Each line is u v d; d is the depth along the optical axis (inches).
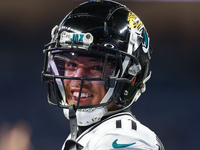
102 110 210.8
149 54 241.4
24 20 1211.2
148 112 604.7
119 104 216.4
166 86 741.9
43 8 1268.5
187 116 594.2
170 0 1268.5
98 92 211.6
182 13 1238.9
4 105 640.4
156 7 1267.2
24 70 837.8
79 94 201.6
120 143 189.6
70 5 1286.9
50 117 597.6
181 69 852.0
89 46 205.5
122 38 215.9
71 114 202.7
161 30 1143.6
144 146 191.9
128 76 217.2
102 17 217.8
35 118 592.7
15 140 521.7
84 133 213.5
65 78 204.4
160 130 546.6
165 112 607.8
